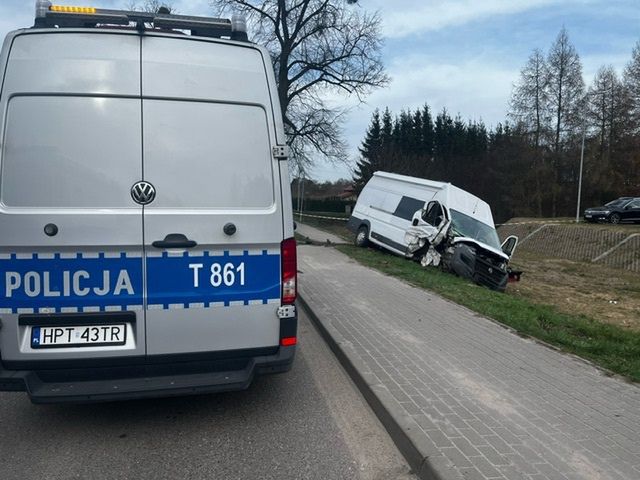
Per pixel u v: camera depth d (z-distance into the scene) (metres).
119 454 3.70
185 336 3.88
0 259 3.59
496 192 57.06
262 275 4.02
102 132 3.68
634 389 4.79
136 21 3.82
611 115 54.03
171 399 4.73
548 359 5.62
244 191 3.94
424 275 11.88
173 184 3.79
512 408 4.26
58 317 3.68
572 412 4.21
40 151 3.60
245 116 3.96
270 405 4.61
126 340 3.79
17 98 3.58
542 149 51.69
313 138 33.41
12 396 4.78
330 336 6.36
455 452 3.48
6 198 3.57
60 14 3.79
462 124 71.38
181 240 3.80
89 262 3.69
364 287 9.89
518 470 3.28
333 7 32.00
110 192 3.70
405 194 17.00
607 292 16.73
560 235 32.88
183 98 3.83
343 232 32.00
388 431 4.08
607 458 3.47
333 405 4.62
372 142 67.19
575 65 50.59
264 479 3.39
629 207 35.88
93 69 3.69
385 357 5.53
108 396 3.70
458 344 6.10
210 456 3.68
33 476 3.38
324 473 3.47
